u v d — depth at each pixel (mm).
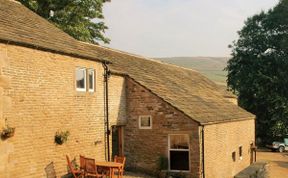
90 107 17875
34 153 14328
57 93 15680
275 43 53719
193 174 19531
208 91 31469
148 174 20438
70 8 34938
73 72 16703
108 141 19125
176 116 20000
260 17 55344
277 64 52625
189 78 32938
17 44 13641
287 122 51656
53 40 16516
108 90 19453
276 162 37656
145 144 20688
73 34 34062
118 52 26922
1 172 12820
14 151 13383
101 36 37656
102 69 18969
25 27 16047
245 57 54969
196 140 19516
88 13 35719
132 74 21719
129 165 20906
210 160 20938
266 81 52094
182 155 20062
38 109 14609
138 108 20906
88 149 17641
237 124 26984
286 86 51719
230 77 55969
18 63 13727
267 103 52250
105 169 16312
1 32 13508
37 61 14633
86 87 17719
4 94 13062
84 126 17391
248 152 30188
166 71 29500
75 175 15570
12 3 18766
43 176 14734
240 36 55938
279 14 53219
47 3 34000
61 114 15883
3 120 12977
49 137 15156
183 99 22359
